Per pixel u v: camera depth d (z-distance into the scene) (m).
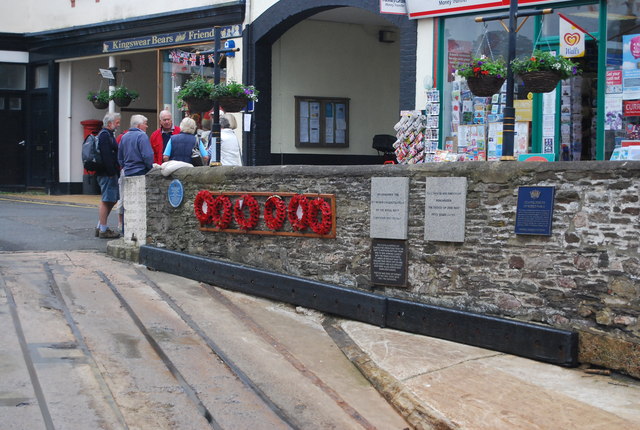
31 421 5.30
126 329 7.63
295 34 16.11
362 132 17.00
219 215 9.80
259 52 15.69
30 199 19.34
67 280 9.34
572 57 11.13
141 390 6.09
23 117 21.78
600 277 6.62
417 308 7.70
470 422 5.50
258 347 7.41
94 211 16.05
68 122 20.97
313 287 8.59
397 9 12.78
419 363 6.80
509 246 7.17
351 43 16.77
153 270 10.57
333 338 7.80
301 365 6.95
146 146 11.24
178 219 10.42
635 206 6.42
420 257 7.82
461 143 12.02
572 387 6.23
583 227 6.71
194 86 10.88
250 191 9.43
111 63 19.34
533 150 11.42
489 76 8.73
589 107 11.02
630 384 6.33
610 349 6.52
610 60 10.77
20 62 21.44
